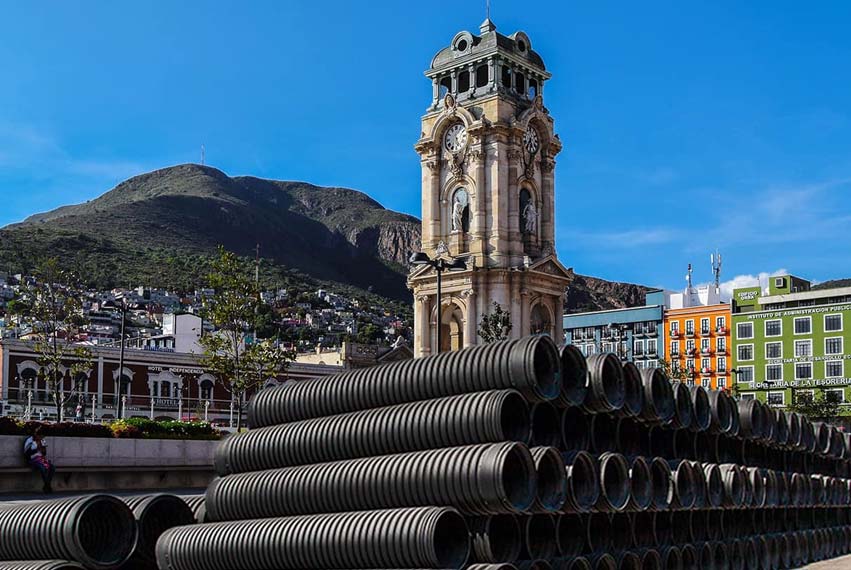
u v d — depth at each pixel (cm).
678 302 16562
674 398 3183
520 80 12800
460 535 2428
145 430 5566
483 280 11931
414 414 2666
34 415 8431
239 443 3153
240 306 8125
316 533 2561
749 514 3694
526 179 12425
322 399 3081
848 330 14288
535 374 2561
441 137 12531
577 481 2647
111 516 2545
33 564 2367
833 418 13338
